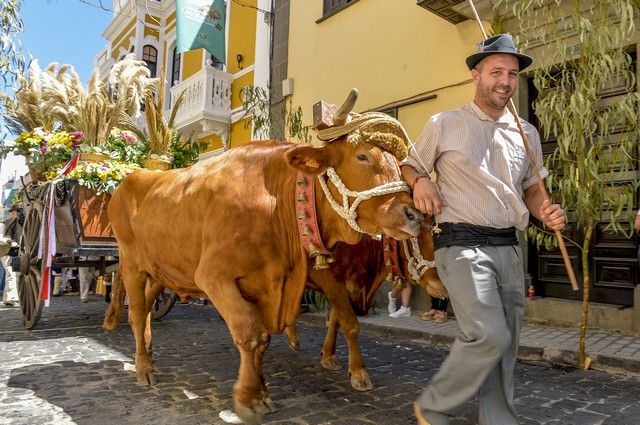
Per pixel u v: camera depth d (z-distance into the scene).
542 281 6.67
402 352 5.15
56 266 6.10
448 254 2.35
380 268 3.84
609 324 5.73
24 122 6.75
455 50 7.66
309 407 3.30
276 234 2.92
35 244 6.11
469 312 2.21
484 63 2.41
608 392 3.76
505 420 2.38
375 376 4.13
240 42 12.76
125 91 6.54
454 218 2.38
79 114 6.25
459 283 2.27
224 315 2.76
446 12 7.18
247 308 2.73
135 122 6.75
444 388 2.23
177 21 10.64
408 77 8.37
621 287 5.96
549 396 3.65
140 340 3.92
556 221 2.32
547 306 6.29
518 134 2.52
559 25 5.83
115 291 5.14
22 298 6.35
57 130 6.71
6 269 9.28
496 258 2.33
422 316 6.89
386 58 8.79
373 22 9.09
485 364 2.15
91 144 6.23
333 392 3.65
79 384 3.80
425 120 8.07
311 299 7.15
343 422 3.03
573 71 4.33
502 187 2.35
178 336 5.89
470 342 2.18
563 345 5.00
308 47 10.53
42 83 6.66
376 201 2.46
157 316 6.99
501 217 2.35
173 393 3.58
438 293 3.24
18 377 4.00
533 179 2.60
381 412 3.21
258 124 10.08
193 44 10.79
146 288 4.17
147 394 3.56
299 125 8.64
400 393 3.63
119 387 3.73
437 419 2.26
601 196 4.22
